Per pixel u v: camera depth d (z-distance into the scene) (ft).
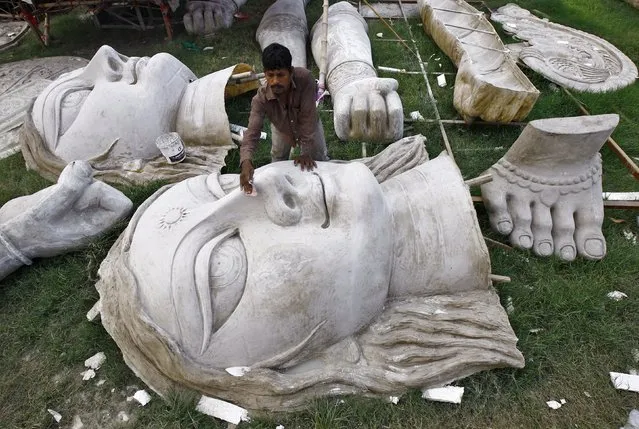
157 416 8.17
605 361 9.06
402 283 8.75
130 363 8.54
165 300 7.35
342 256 7.38
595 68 17.43
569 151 10.18
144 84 12.79
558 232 10.78
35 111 13.16
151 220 8.27
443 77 17.34
